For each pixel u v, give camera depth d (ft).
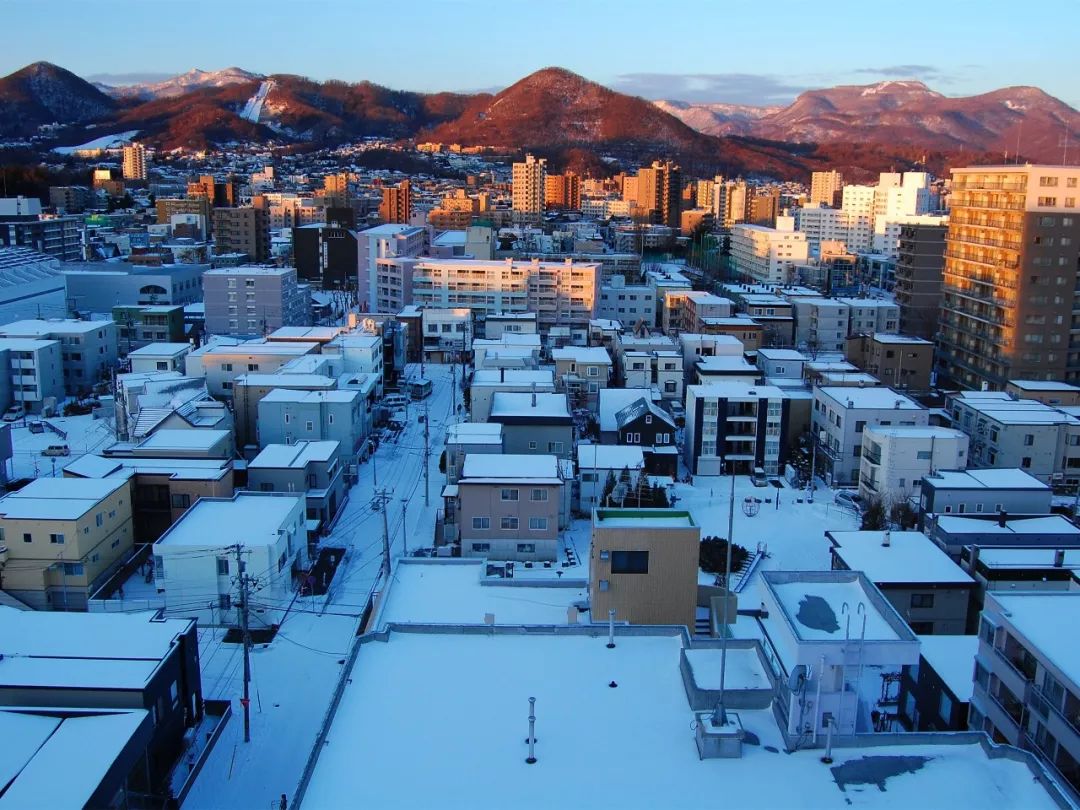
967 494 184.34
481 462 189.57
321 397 238.68
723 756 79.61
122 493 177.06
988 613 109.70
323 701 133.18
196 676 124.67
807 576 95.96
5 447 220.23
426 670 95.20
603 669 95.40
